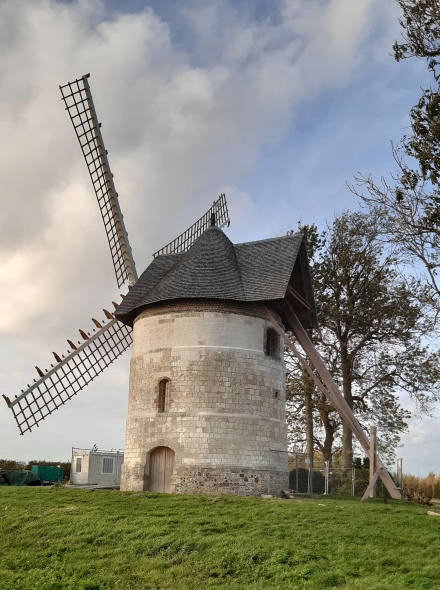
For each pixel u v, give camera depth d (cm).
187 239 3825
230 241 3453
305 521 2177
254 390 2997
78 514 2302
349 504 2558
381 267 4291
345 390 4362
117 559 1873
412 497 3328
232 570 1775
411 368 4319
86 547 1984
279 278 3088
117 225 3872
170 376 2988
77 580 1745
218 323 3016
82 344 3672
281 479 3000
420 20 2406
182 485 2805
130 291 3425
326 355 4484
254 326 3088
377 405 4462
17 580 1753
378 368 4409
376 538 1998
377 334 4397
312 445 4456
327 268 4419
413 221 2412
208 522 2164
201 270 3142
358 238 4406
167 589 1680
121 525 2142
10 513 2330
